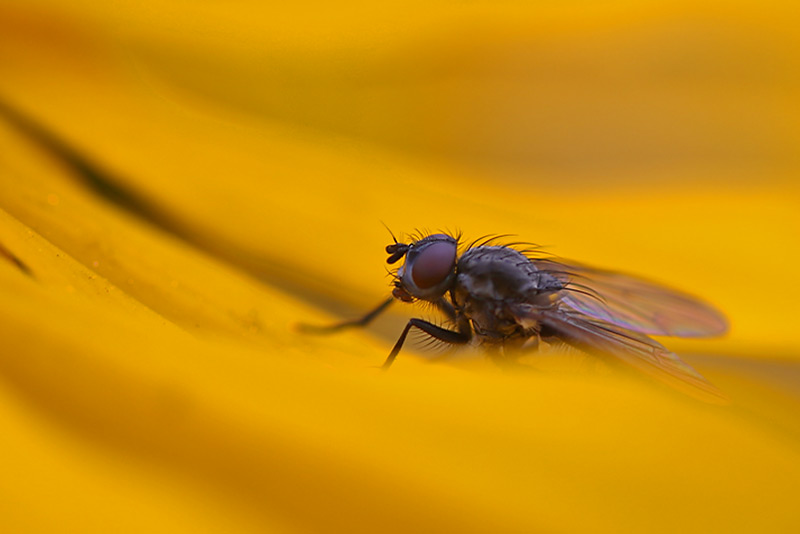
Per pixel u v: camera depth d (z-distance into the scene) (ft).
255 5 0.19
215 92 0.19
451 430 0.16
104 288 0.16
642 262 0.19
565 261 0.19
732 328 0.18
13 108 0.18
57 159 0.18
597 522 0.15
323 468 0.16
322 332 0.18
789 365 0.18
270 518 0.15
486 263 0.18
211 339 0.17
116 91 0.19
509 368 0.18
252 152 0.19
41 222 0.17
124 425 0.16
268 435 0.15
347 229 0.19
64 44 0.19
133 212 0.18
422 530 0.15
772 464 0.16
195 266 0.18
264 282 0.18
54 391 0.16
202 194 0.18
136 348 0.16
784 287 0.19
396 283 0.18
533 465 0.16
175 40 0.19
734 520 0.15
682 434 0.16
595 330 0.18
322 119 0.19
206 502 0.15
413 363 0.18
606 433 0.16
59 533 0.15
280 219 0.18
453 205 0.19
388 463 0.15
